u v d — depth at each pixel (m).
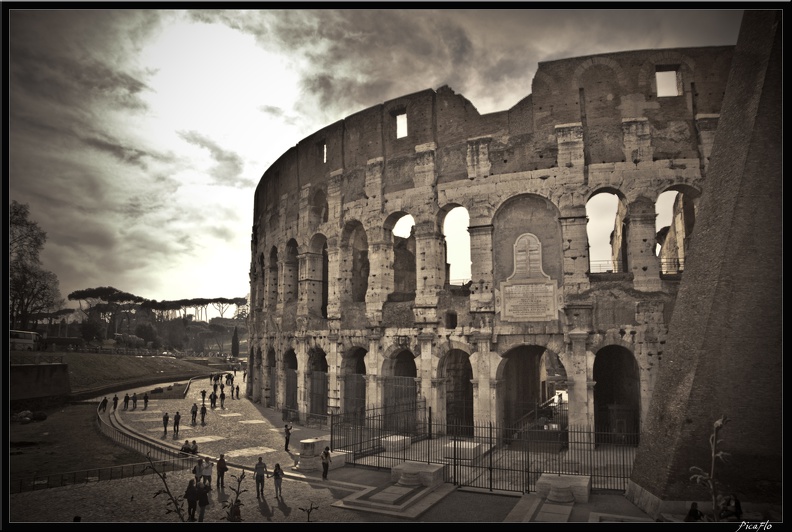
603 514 23.39
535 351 53.47
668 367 26.41
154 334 136.50
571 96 39.75
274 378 60.31
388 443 36.31
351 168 49.56
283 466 33.78
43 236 50.62
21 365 58.53
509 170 41.00
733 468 22.91
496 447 37.56
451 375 45.38
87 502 26.86
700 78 38.38
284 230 58.53
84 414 57.06
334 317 49.03
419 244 43.88
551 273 39.06
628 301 36.91
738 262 24.39
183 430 46.12
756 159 24.59
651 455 25.39
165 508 25.94
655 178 37.59
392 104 47.16
